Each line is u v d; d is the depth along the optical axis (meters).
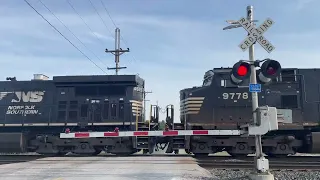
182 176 8.97
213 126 13.80
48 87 15.84
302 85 13.86
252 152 13.46
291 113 13.62
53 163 11.73
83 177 8.78
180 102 15.02
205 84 14.55
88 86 15.56
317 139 12.95
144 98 16.69
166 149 13.97
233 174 9.85
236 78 8.19
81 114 15.38
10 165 11.29
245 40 8.33
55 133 15.43
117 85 15.41
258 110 8.30
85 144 14.43
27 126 15.47
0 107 15.82
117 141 14.32
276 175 9.84
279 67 8.16
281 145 13.62
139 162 11.76
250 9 8.63
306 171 10.68
